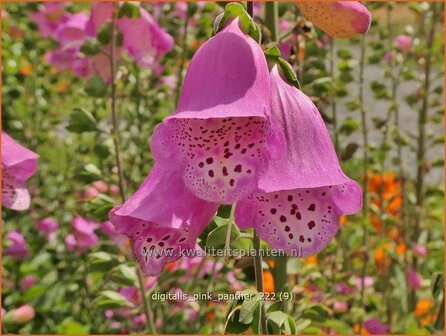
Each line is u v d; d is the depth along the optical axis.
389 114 0.52
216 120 0.17
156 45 0.38
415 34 0.54
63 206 0.50
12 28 0.56
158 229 0.18
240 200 0.18
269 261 0.28
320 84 0.35
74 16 0.44
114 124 0.35
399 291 0.50
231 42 0.17
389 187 0.55
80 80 0.57
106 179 0.35
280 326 0.20
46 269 0.47
